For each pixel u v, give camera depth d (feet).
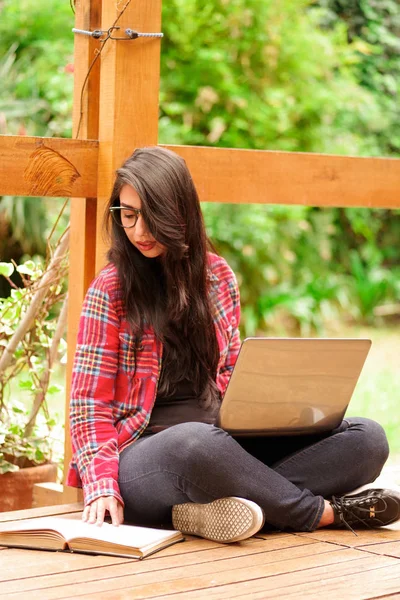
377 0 41.78
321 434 13.05
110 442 12.12
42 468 15.56
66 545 11.28
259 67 36.14
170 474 11.60
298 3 37.11
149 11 14.14
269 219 36.58
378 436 12.86
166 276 12.39
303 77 37.14
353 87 39.14
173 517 12.09
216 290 13.15
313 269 39.83
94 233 14.35
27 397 26.22
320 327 39.04
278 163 15.71
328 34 39.75
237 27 35.32
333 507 12.28
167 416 12.60
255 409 12.10
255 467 11.78
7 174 13.33
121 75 13.93
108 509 11.72
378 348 36.29
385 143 41.75
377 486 12.78
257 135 36.32
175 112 34.91
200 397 12.72
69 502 14.34
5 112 32.78
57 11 35.32
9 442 15.65
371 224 41.68
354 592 9.98
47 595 9.76
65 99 33.60
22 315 15.87
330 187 16.37
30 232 32.78
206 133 36.01
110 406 12.35
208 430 11.64
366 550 11.48
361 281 40.91
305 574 10.55
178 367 12.50
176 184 12.05
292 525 12.09
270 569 10.69
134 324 12.28
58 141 13.75
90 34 14.21
